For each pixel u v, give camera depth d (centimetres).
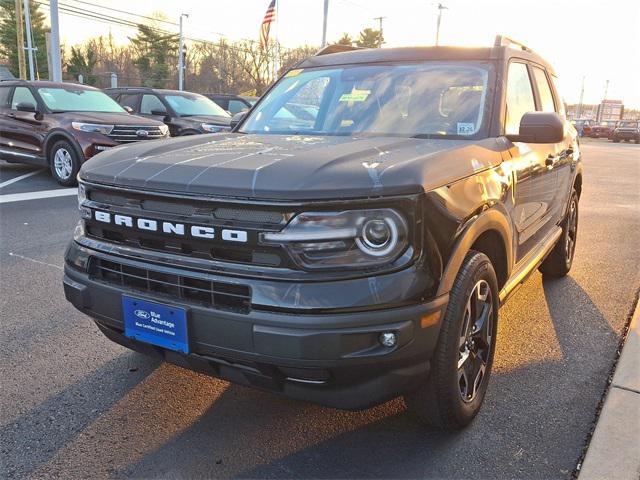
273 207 215
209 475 248
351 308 215
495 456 262
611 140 4569
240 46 6675
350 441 273
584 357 367
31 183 1023
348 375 224
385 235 219
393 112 347
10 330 392
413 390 250
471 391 284
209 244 229
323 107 373
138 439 273
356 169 227
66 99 1078
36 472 247
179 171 242
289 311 216
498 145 312
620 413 297
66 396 310
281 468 253
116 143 1005
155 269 241
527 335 402
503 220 291
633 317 427
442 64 366
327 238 215
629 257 622
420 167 235
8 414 291
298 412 298
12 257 562
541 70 442
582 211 923
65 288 278
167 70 7312
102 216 258
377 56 396
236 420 290
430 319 229
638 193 1164
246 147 282
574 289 506
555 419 294
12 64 6688
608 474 250
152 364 348
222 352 230
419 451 266
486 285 282
